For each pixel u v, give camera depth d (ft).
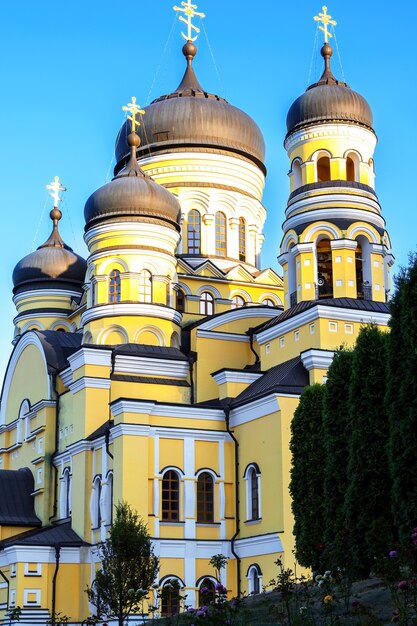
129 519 105.29
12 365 183.52
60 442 158.20
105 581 97.55
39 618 134.00
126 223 158.92
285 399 128.88
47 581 136.36
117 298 158.10
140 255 158.71
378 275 143.02
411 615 63.16
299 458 103.65
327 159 152.56
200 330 157.79
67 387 157.89
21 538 141.38
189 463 135.74
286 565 121.60
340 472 93.40
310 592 81.82
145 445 132.57
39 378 168.14
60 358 165.07
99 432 142.00
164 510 132.87
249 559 131.03
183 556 131.34
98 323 156.15
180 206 176.24
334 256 142.00
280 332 143.84
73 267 201.05
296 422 105.40
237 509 136.36
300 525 101.14
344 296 139.95
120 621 96.32
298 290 143.33
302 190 147.84
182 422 136.87
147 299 158.51
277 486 126.62
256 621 72.74
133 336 154.92
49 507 155.94
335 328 135.33
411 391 80.59
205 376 155.53
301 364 133.90
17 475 163.73
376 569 76.64
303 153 150.71
